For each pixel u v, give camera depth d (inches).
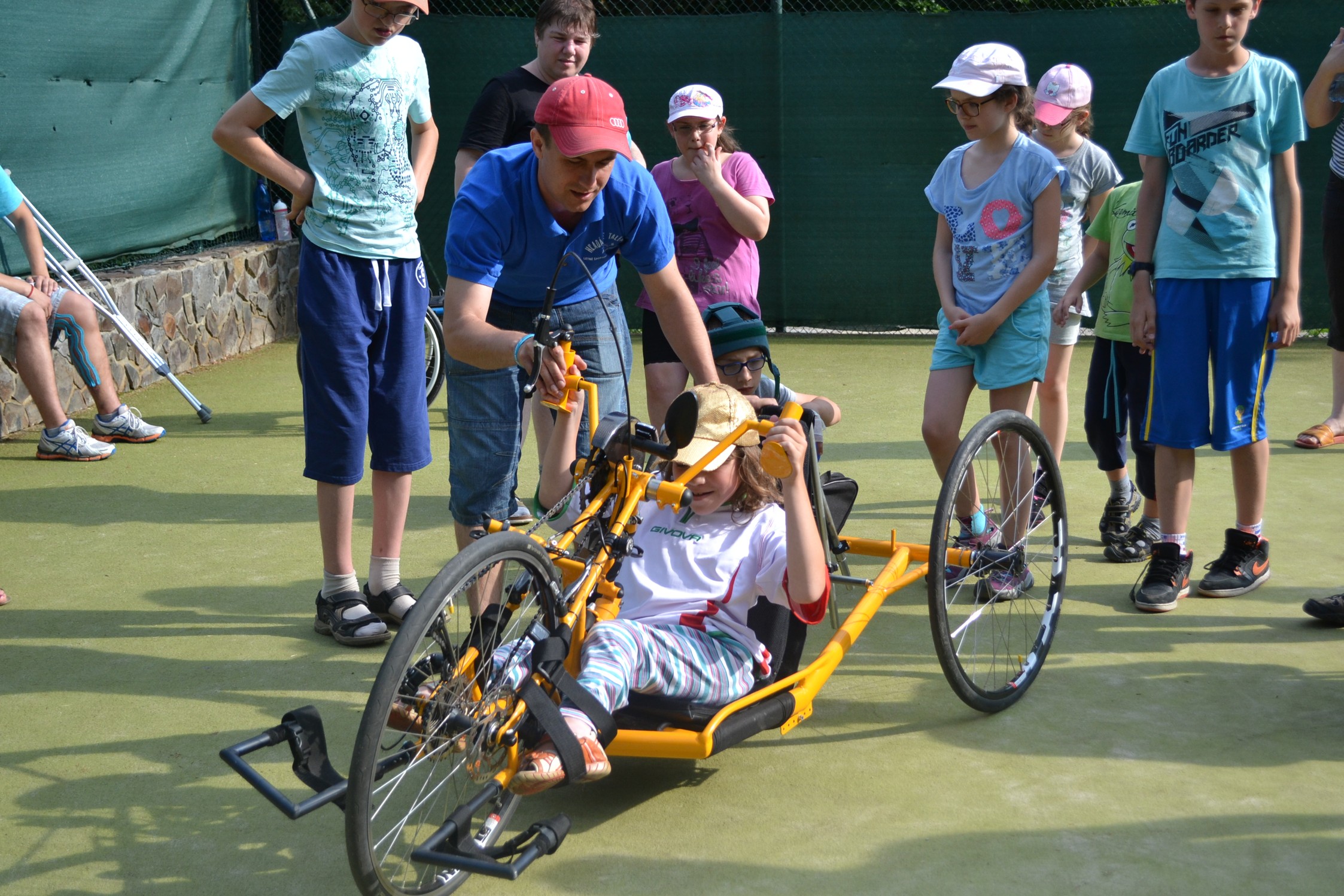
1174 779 113.3
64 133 274.1
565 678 95.3
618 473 106.7
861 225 358.6
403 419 151.3
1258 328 150.0
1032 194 149.1
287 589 167.3
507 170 122.9
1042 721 125.8
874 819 107.4
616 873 99.9
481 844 99.1
